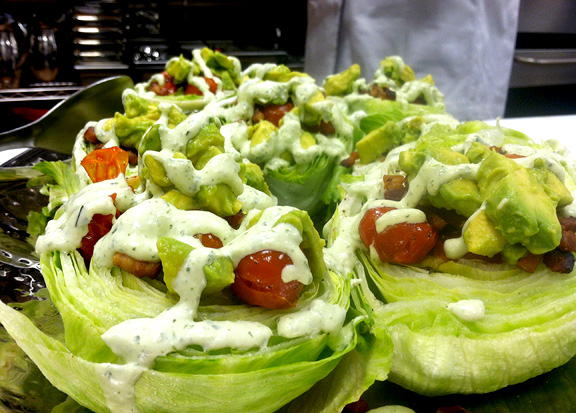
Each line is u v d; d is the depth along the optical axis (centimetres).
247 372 17
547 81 82
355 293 23
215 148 22
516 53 80
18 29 62
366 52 74
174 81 52
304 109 37
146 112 34
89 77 66
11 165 40
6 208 34
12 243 31
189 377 17
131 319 18
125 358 17
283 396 18
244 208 24
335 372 20
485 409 22
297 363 18
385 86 50
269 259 18
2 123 61
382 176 29
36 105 61
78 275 20
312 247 19
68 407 20
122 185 22
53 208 33
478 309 22
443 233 24
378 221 23
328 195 37
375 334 20
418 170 24
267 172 36
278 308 19
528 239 21
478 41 73
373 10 73
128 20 67
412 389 22
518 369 22
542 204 21
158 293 19
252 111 38
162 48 69
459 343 21
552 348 22
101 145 33
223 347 17
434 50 73
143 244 19
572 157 33
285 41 78
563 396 22
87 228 21
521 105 86
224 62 54
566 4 79
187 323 17
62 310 19
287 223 19
